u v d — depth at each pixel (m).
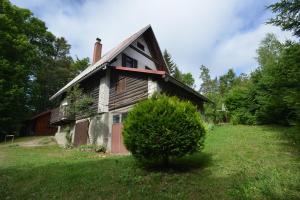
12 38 26.73
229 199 5.10
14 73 26.89
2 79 25.00
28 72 31.72
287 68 11.10
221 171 7.04
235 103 19.33
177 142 6.98
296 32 8.62
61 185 7.02
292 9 8.45
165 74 12.86
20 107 31.00
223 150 9.57
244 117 17.69
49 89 39.75
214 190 5.68
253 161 7.67
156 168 7.82
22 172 8.89
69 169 8.77
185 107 7.59
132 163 8.80
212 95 37.03
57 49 44.69
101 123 16.17
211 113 24.70
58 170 8.74
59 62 42.12
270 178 5.85
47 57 38.84
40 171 8.78
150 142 7.05
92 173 7.95
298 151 8.26
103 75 17.30
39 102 38.28
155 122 7.18
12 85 26.52
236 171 6.87
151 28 20.89
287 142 9.76
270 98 14.35
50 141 23.16
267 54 33.66
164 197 5.55
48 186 7.05
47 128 33.72
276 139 10.60
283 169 6.52
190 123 7.26
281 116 14.72
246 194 5.12
